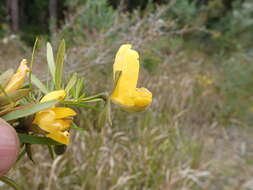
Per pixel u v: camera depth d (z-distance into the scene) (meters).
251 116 0.71
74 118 0.12
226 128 0.66
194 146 0.49
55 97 0.10
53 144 0.11
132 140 0.43
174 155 0.44
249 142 0.62
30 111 0.10
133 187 0.38
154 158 0.40
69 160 0.36
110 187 0.35
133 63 0.11
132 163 0.39
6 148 0.10
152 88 0.43
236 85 0.69
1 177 0.11
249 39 1.01
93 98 0.11
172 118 0.47
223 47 0.97
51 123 0.10
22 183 0.31
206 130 0.58
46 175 0.34
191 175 0.41
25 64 0.11
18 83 0.10
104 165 0.37
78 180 0.36
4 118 0.10
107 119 0.11
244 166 0.54
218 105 0.68
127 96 0.11
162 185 0.39
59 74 0.11
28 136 0.11
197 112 0.60
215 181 0.49
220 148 0.58
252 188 0.48
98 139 0.36
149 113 0.43
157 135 0.44
